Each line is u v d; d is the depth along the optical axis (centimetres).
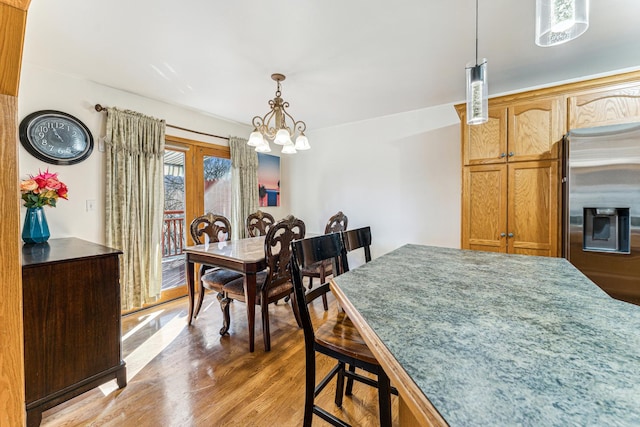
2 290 81
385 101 311
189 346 218
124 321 262
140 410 152
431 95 293
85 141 249
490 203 244
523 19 169
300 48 201
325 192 425
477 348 58
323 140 425
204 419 146
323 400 162
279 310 292
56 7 157
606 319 71
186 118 331
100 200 260
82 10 160
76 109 245
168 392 166
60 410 152
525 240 230
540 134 224
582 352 56
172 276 327
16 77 78
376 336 65
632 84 194
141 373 184
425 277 114
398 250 174
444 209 326
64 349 150
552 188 220
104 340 164
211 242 281
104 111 262
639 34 184
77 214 246
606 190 185
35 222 201
